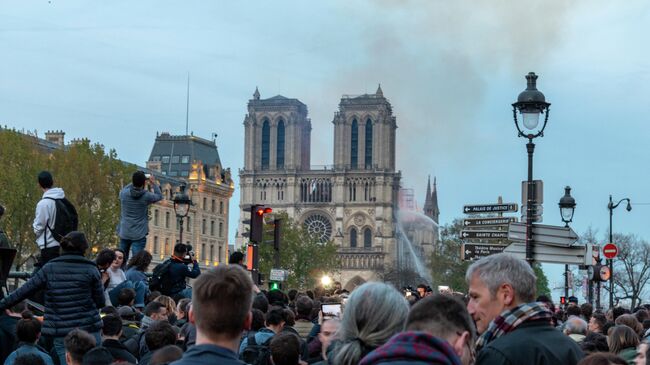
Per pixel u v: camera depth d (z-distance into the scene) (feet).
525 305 37.14
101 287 61.87
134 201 96.37
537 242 110.32
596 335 59.77
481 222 124.36
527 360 35.68
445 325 30.99
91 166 383.45
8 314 61.93
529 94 105.60
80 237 61.52
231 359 30.12
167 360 40.47
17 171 362.12
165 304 71.10
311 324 72.79
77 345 47.09
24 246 360.28
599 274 182.29
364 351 33.06
